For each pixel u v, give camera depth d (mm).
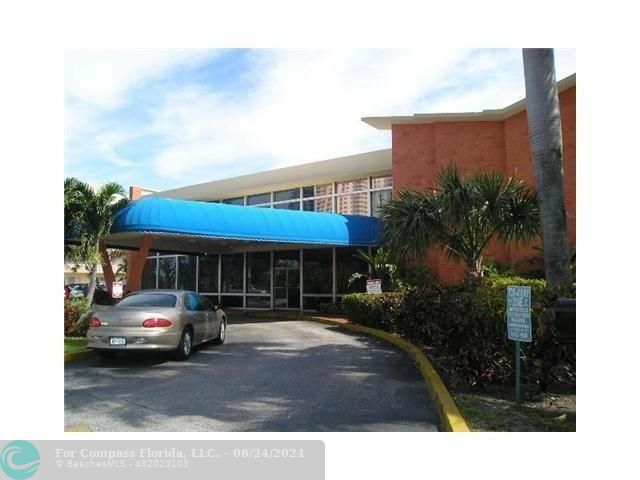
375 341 12227
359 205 20531
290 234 16453
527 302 6141
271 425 5703
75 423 5816
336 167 20844
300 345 11648
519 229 11367
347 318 16641
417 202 12258
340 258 20109
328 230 17391
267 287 22094
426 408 6352
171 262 26016
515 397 6594
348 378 8016
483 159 17172
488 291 7406
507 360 6914
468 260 11930
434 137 18062
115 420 5922
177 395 7035
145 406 6492
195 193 25812
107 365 9266
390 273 16219
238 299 22953
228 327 15617
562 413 5906
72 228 13133
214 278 23938
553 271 8258
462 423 5391
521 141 16422
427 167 18000
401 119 18125
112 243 18062
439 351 8250
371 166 19812
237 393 7117
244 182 23734
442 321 8109
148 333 9148
